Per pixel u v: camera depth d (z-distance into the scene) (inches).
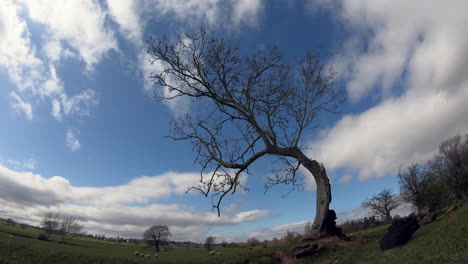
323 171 1065.5
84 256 1156.5
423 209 2182.6
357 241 953.5
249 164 1100.5
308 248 876.0
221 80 1125.1
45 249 1266.0
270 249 979.9
